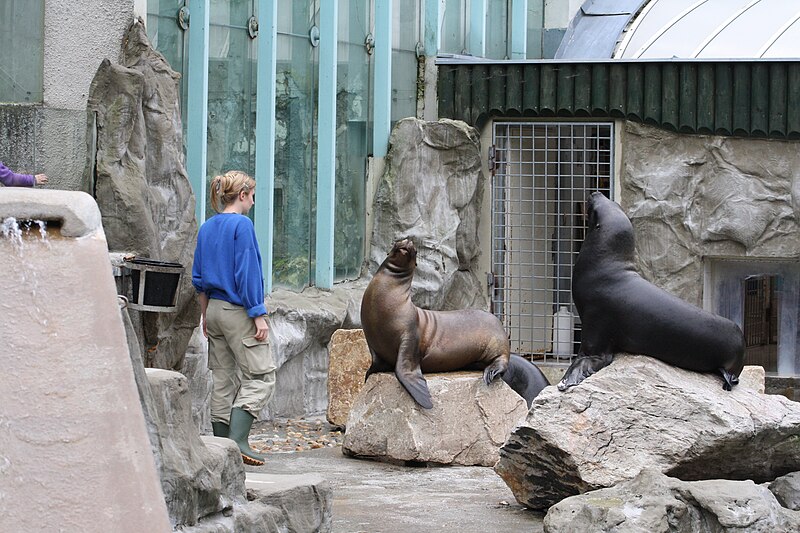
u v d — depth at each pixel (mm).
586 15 17453
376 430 9492
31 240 2506
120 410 2428
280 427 11586
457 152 15125
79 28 9648
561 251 15594
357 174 14578
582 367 7277
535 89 15250
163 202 9891
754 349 15703
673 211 15195
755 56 16016
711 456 6727
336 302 13391
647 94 15078
